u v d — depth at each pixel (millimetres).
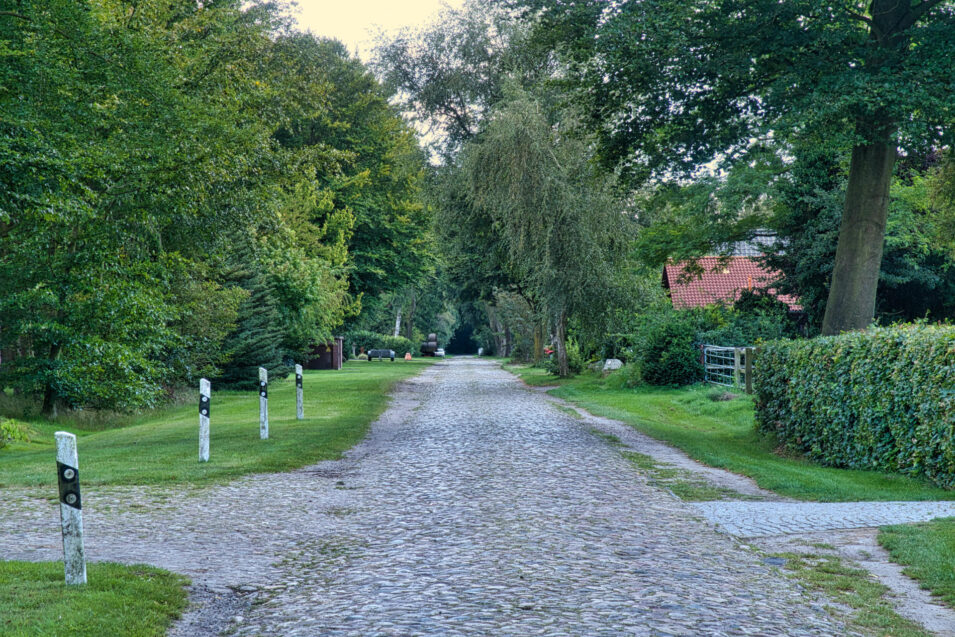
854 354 12766
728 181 28406
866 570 6664
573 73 19812
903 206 29234
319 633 5145
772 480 11203
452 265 50688
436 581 6316
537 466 12625
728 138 18875
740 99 18203
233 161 21141
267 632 5219
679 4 16328
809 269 30781
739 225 30938
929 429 10867
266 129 23750
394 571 6656
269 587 6285
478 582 6258
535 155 30281
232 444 15320
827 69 15930
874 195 17031
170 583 6145
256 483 11281
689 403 25219
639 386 30781
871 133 16172
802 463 14000
